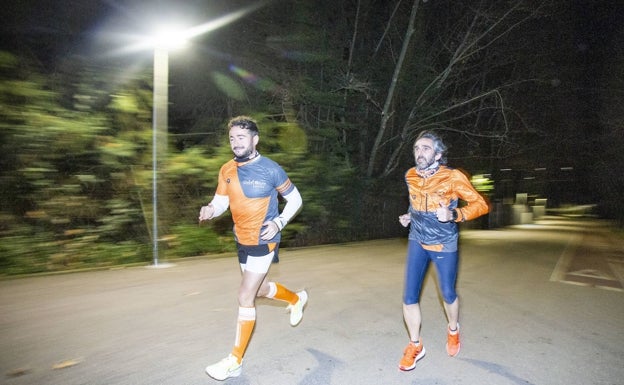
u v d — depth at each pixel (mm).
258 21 13922
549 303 6574
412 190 4117
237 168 3809
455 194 3982
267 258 3869
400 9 16906
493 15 16047
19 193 7406
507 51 17641
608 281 8359
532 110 21250
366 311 5832
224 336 4781
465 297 6801
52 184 7637
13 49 10586
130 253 8391
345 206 14523
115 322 5102
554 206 47500
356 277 7867
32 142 7316
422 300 6484
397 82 16078
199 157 9359
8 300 5785
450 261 4098
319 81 15383
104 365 4051
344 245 12656
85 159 8055
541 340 5004
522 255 11750
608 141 28781
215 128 12773
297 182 11938
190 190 9531
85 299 5902
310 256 10125
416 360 4156
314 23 14547
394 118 17781
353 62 16688
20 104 7434
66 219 7805
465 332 5203
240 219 3822
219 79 13672
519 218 30359
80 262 7938
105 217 8281
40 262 7496
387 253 10820
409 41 15531
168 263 8305
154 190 8016
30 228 7484
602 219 38750
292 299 4641
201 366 4086
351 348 4613
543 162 33031
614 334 5262
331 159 14219
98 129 7895
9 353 4238
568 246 14586
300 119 15422
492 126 20250
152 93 8906
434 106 17906
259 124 11461
